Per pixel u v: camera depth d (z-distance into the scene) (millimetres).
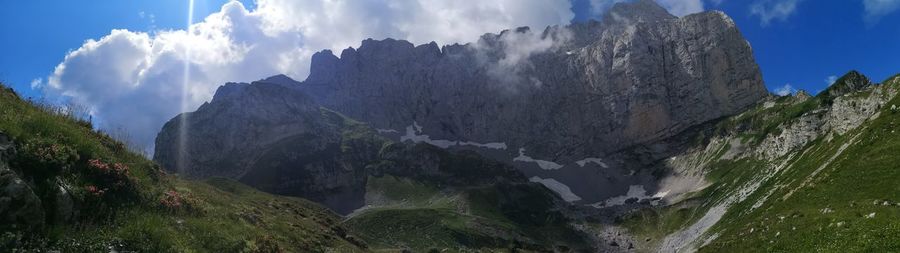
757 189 178125
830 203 70688
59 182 23625
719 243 95562
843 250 37781
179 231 28141
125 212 25969
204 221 31750
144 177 31000
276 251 35281
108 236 23375
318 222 84250
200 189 45125
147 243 24766
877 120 97875
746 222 115688
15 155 22859
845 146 110062
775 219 78562
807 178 113875
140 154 34125
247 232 35312
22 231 20500
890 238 34844
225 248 30000
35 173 23234
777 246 52406
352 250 64125
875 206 52906
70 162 25531
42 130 26078
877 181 67438
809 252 43312
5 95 27984
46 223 21922
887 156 73625
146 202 28625
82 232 22781
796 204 82688
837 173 82312
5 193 20656
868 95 177875
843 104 187500
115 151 31688
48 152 24469
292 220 65625
